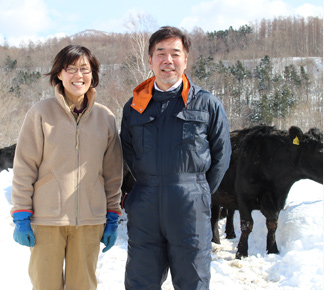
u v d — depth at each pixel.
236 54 74.38
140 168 2.95
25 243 2.74
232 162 5.61
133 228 2.95
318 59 67.94
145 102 2.95
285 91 46.41
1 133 26.02
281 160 5.16
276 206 5.29
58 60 2.92
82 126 2.93
